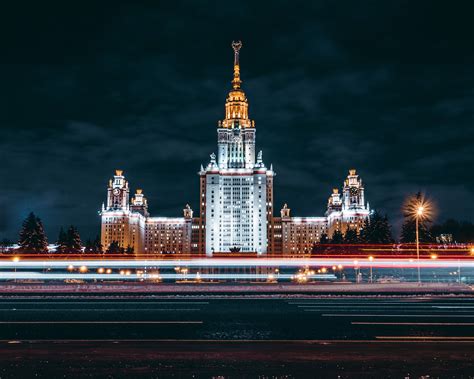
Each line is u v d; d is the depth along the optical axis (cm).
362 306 3916
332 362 1742
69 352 1927
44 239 16512
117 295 5191
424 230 15875
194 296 5088
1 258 16150
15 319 3033
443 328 2623
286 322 2908
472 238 19025
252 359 1792
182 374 1577
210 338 2317
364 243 18362
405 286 6144
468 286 6138
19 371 1620
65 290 5981
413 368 1656
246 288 6141
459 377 1545
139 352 1927
